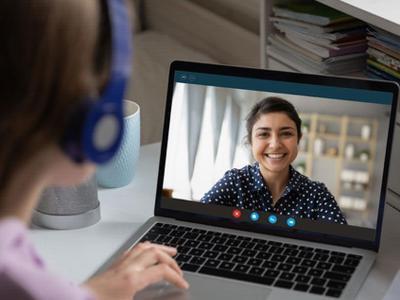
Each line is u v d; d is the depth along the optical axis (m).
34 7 0.47
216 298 1.12
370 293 1.14
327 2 1.59
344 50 1.68
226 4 2.54
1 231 0.53
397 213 1.36
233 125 1.28
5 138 0.49
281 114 1.26
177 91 1.31
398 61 1.57
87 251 1.27
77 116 0.50
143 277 1.09
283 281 1.15
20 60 0.48
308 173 1.25
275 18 1.82
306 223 1.24
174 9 2.74
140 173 1.49
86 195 1.32
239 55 2.47
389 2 1.52
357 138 1.23
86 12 0.48
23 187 0.52
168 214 1.32
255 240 1.25
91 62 0.50
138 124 1.43
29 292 0.55
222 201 1.29
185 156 1.31
